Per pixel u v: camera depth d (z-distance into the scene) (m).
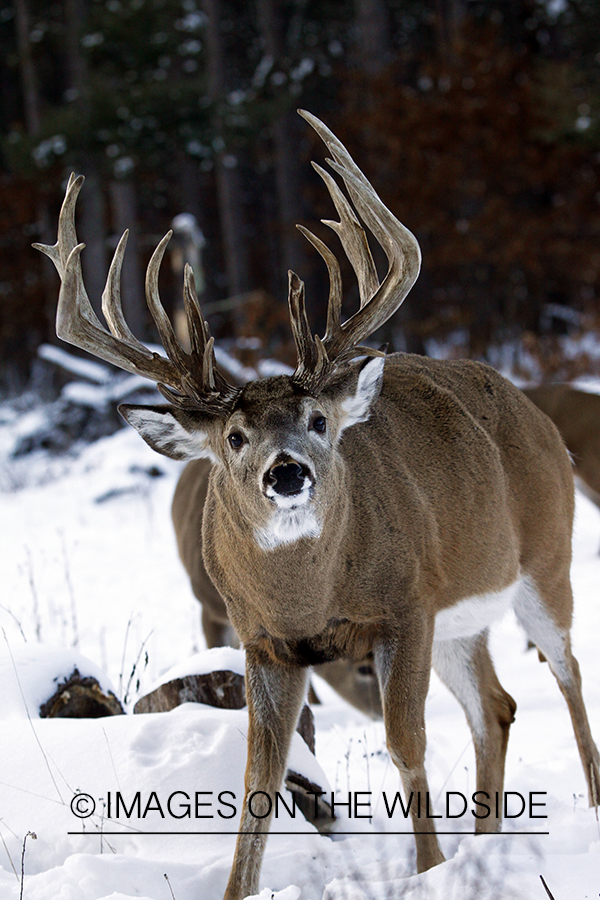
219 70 48.16
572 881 5.61
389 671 7.15
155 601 16.67
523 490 8.51
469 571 7.94
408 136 36.28
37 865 6.75
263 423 6.69
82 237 45.38
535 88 36.69
